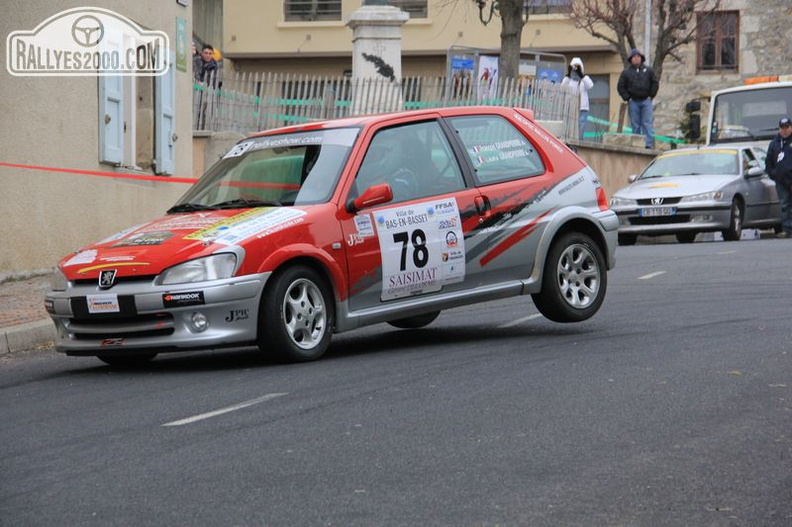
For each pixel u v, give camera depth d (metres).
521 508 5.85
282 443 7.32
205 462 6.91
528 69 37.38
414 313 11.22
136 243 10.52
